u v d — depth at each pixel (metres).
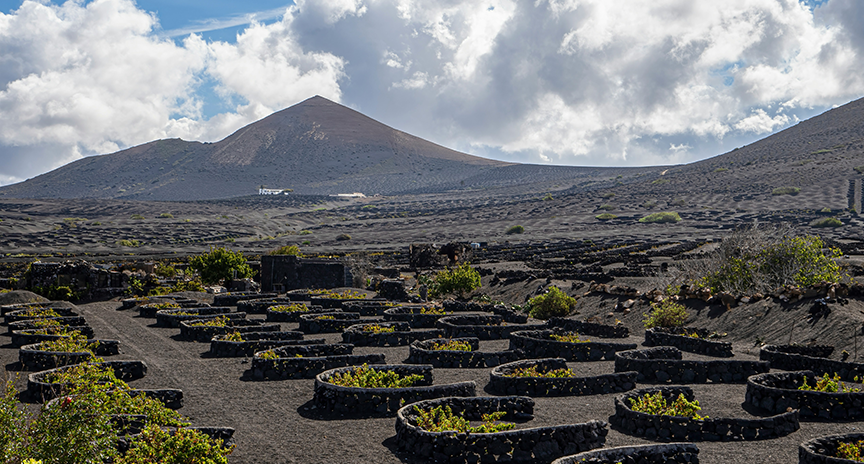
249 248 117.69
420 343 23.12
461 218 175.88
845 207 129.50
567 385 17.52
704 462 11.96
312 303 37.88
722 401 16.72
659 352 21.67
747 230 33.28
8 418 8.88
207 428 12.41
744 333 25.88
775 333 24.59
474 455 11.84
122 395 12.80
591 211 165.00
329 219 199.38
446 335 27.75
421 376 17.83
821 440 11.86
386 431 13.78
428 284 52.28
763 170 198.00
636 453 11.19
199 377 19.22
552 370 18.86
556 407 15.98
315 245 125.00
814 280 28.75
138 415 12.29
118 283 41.44
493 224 156.50
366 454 12.25
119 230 145.88
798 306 25.38
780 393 15.47
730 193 168.00
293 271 51.41
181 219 179.12
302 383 18.55
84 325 27.81
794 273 29.25
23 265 71.50
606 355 23.41
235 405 15.96
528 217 165.88
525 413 14.83
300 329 29.80
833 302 24.34
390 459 11.96
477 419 14.55
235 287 50.00
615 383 17.91
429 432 12.02
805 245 30.23
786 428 13.76
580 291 40.03
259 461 11.80
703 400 16.83
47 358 19.31
